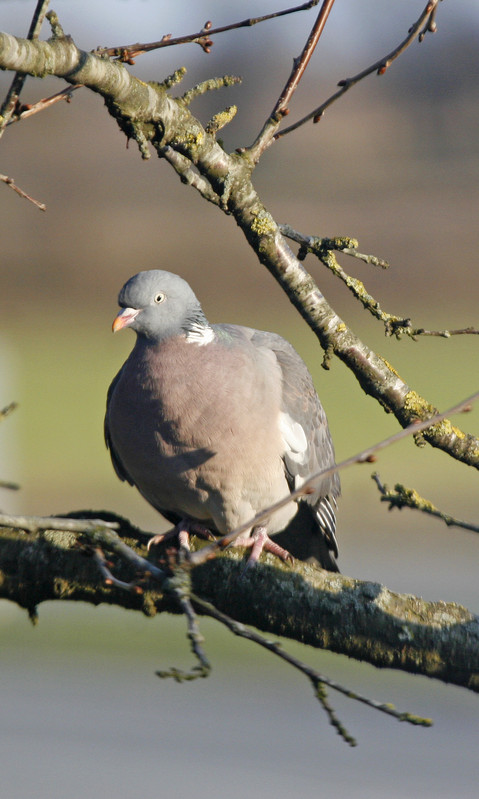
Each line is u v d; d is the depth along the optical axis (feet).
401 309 84.28
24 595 17.69
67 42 14.84
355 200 102.53
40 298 91.30
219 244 99.55
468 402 12.73
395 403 18.99
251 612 17.80
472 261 91.04
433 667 17.11
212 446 20.88
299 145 112.16
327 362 18.81
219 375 20.89
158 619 44.19
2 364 60.44
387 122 116.47
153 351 21.12
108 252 97.71
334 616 17.42
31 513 52.19
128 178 113.09
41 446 60.23
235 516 21.94
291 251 18.45
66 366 74.13
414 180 105.60
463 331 17.95
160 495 22.06
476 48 119.85
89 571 17.46
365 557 49.67
